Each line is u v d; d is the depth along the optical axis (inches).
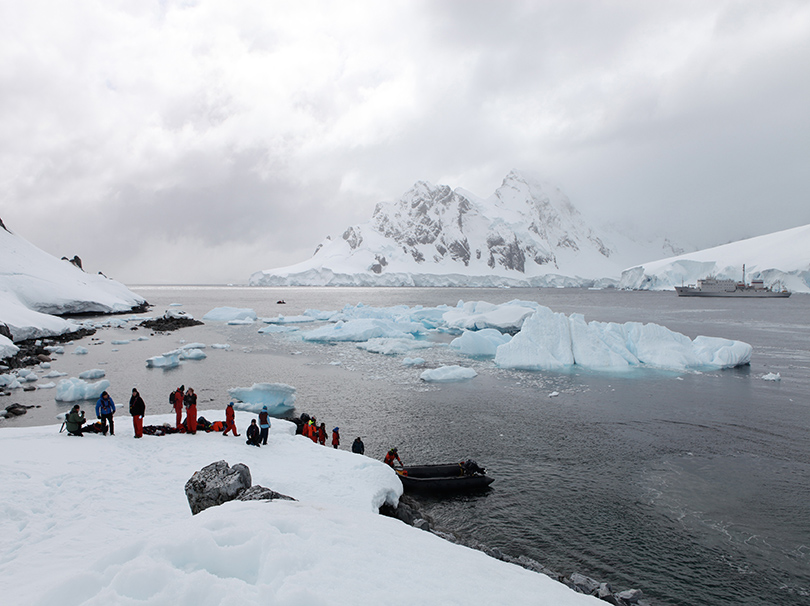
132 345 2017.7
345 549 233.9
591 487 658.8
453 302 5477.4
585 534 541.3
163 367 1530.5
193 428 664.4
